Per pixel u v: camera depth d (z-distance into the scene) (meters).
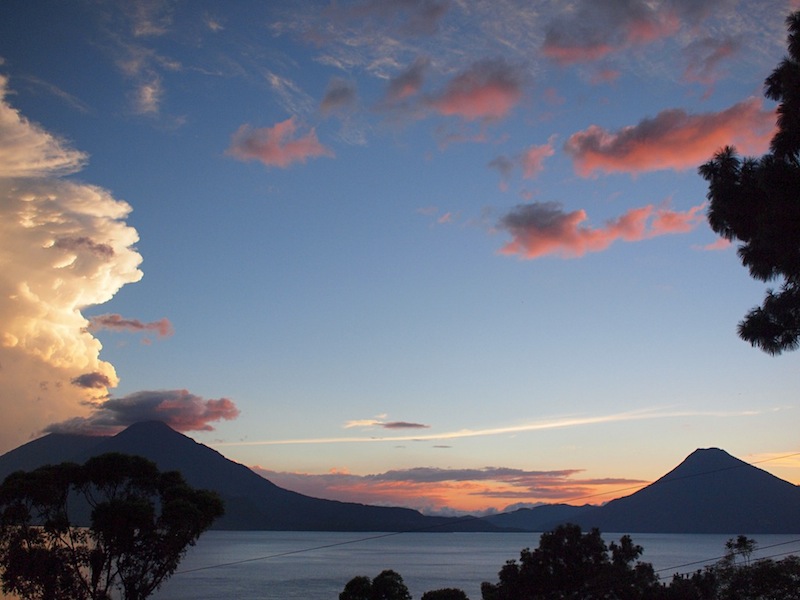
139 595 45.00
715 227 22.25
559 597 50.31
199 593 146.62
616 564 50.47
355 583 62.62
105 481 46.62
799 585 42.16
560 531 52.03
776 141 19.86
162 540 45.06
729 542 56.22
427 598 61.06
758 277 21.41
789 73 19.72
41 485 43.62
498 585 53.31
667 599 47.16
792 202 19.41
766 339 21.36
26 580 42.41
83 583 43.41
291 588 159.62
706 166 22.25
